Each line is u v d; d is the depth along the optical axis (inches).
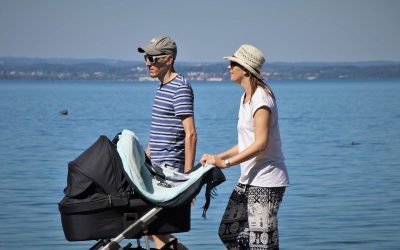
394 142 2571.4
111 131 3189.0
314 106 6225.4
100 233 529.0
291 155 2111.2
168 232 546.6
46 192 1322.6
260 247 568.4
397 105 6186.0
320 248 882.8
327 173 1637.6
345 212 1119.6
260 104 559.5
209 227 992.9
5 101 7662.4
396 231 973.2
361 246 893.8
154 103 649.0
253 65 568.4
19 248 879.1
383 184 1435.8
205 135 2935.5
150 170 557.6
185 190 541.6
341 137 2856.8
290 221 1050.1
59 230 982.4
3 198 1250.6
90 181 524.1
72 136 2888.8
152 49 637.9
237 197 582.2
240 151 586.2
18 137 2839.6
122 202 526.6
